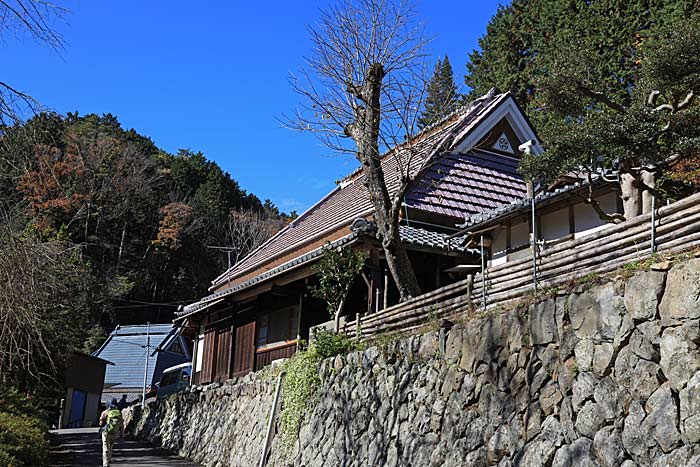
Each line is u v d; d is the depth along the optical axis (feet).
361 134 44.80
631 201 33.94
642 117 30.27
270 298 61.46
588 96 35.14
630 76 70.79
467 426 26.43
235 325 66.39
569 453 21.12
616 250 23.50
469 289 30.68
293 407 42.91
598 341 21.35
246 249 168.04
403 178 44.06
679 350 18.57
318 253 47.47
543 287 25.89
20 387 58.08
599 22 80.23
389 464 30.68
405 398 31.40
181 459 59.88
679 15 66.64
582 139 30.76
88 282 65.82
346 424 36.01
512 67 101.19
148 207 155.53
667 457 17.99
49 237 48.16
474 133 64.34
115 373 138.00
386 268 51.42
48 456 46.65
